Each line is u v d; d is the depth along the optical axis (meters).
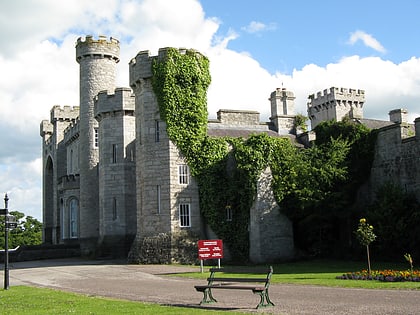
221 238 34.75
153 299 16.67
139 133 36.91
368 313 12.34
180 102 35.59
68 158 62.59
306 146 40.28
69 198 53.66
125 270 29.42
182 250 33.72
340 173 32.94
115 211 42.72
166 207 34.56
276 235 33.78
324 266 28.84
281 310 13.32
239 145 34.59
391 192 30.64
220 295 17.58
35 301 16.56
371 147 34.91
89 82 49.91
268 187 34.00
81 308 14.33
